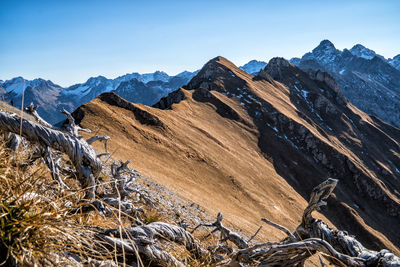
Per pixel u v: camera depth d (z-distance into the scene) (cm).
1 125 216
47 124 265
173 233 255
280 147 11938
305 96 18950
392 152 17888
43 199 188
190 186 5344
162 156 6206
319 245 249
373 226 10838
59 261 157
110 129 6000
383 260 248
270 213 6519
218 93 13588
